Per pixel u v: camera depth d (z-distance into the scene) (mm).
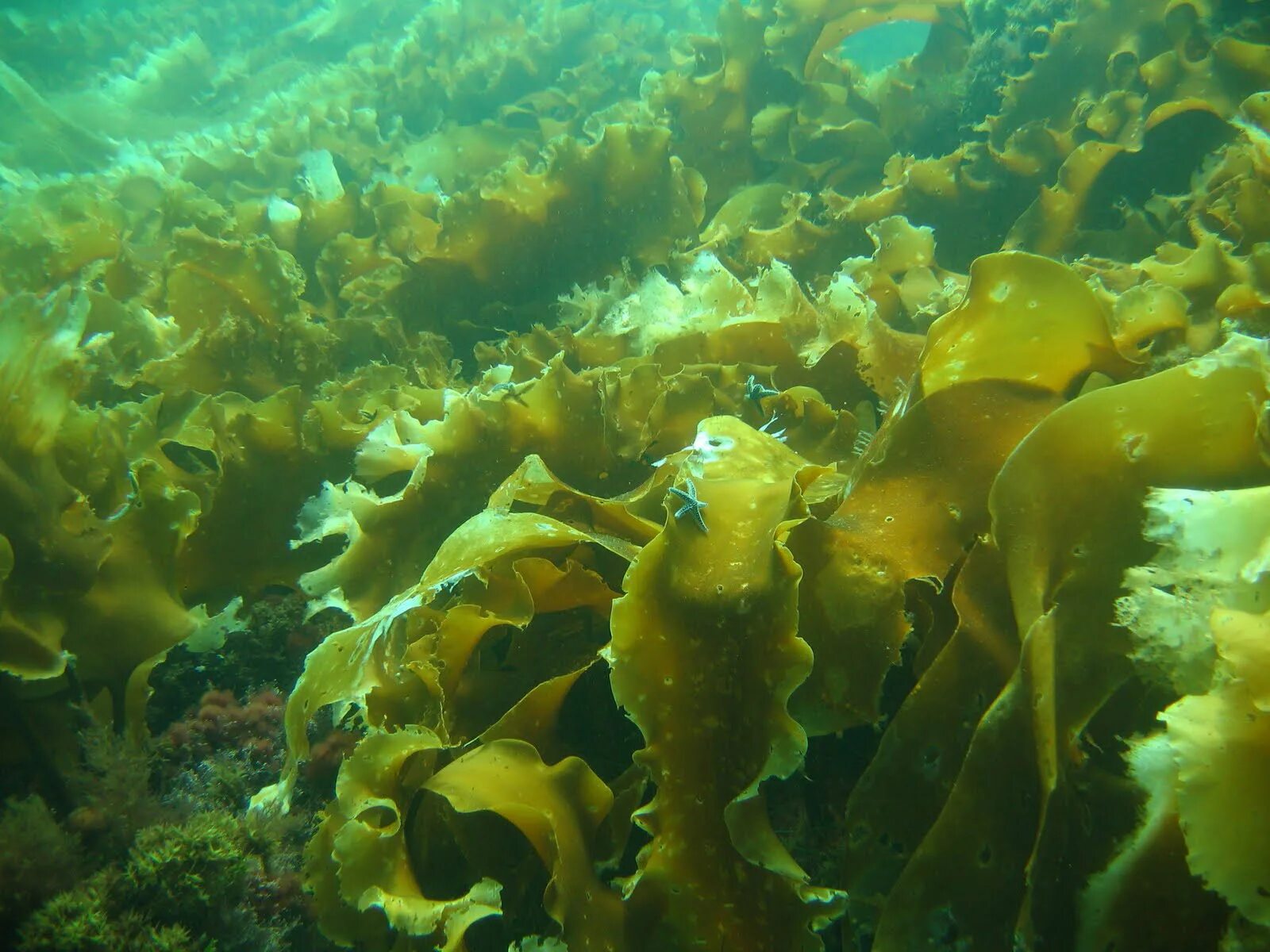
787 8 2254
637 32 4086
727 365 1257
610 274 1749
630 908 709
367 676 839
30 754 1001
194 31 7172
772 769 665
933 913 678
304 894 976
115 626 1041
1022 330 880
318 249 2043
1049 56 1934
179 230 1519
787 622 682
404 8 5910
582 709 932
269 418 1240
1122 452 727
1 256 1916
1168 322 1025
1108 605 700
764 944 678
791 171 2176
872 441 921
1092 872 654
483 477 1098
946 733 735
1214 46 1610
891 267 1509
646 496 986
